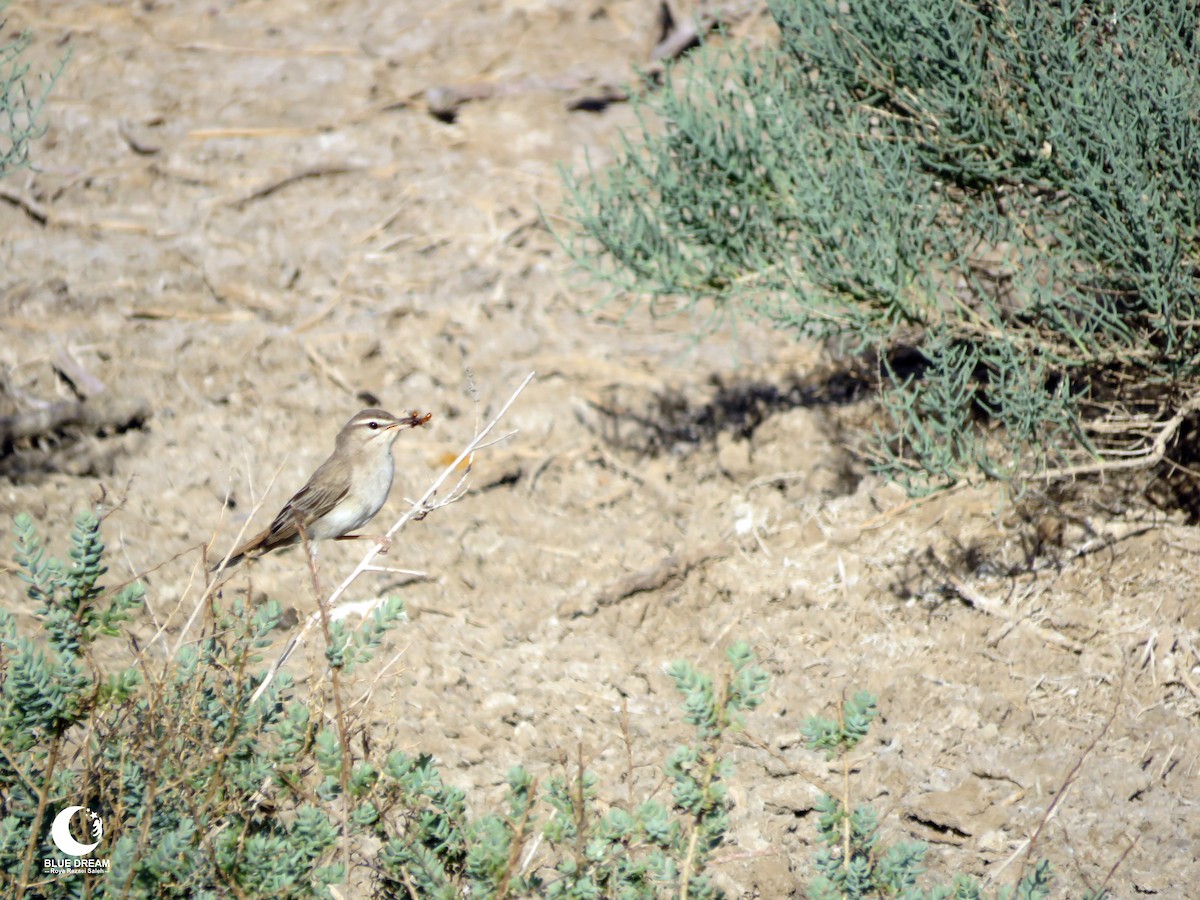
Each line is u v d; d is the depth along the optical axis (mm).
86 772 7023
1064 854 8898
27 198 17422
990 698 10250
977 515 11969
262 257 16688
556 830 6824
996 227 10797
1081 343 10336
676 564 11859
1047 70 10406
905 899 6707
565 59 20406
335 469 10742
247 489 13094
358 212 17594
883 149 11188
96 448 13453
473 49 20906
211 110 19594
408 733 10117
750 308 11852
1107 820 9133
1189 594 10906
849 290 10930
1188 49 10484
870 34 11195
